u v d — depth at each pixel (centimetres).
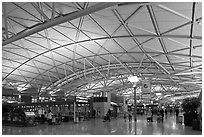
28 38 3056
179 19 2228
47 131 2203
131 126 2702
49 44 3388
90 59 4506
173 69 4775
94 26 2692
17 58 3925
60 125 2922
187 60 3781
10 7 2164
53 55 3988
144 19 2333
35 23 2631
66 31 2884
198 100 2625
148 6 2022
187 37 2567
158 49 3372
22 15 2370
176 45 3047
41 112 3906
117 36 3002
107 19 2444
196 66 4084
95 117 4916
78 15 1452
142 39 3045
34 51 3688
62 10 2281
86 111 4934
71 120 3847
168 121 3541
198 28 2314
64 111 4244
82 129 2381
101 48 3681
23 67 4481
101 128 2469
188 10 2003
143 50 3600
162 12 2119
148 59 4381
